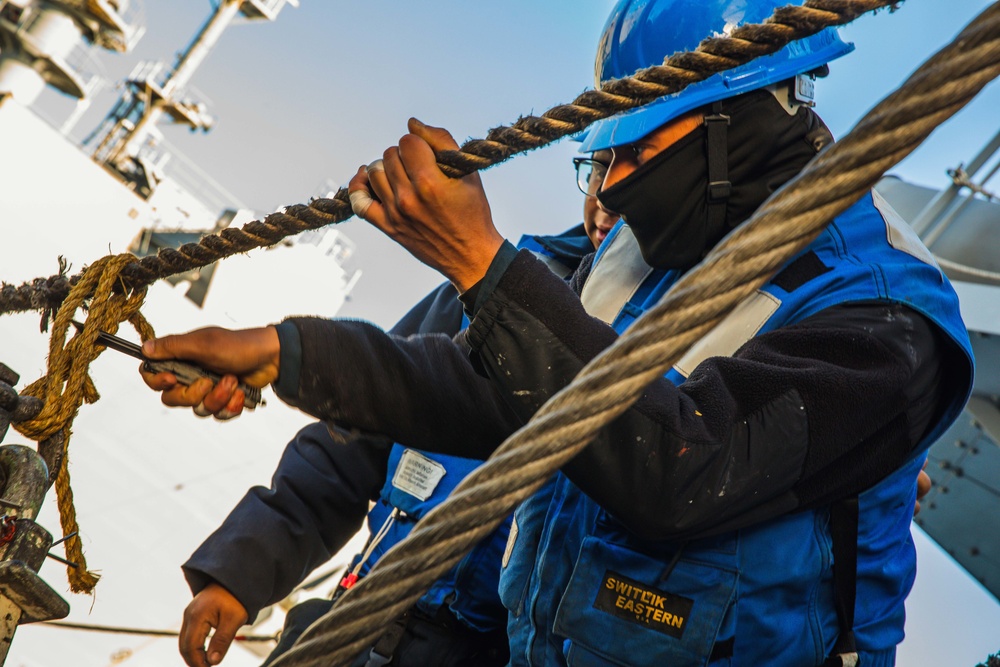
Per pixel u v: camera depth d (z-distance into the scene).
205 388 1.52
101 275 1.72
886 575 1.82
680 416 1.45
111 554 9.26
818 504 1.66
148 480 9.50
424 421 1.72
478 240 1.47
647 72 1.40
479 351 1.48
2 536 1.37
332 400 1.63
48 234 9.81
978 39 0.92
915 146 0.94
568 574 1.80
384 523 2.92
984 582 4.72
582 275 2.45
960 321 1.80
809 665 1.70
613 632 1.69
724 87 1.93
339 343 1.63
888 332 1.63
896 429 1.66
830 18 1.32
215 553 2.68
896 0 1.31
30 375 9.21
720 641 1.66
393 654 2.49
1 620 1.30
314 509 2.85
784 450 1.49
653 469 1.43
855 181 0.94
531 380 1.44
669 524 1.46
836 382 1.52
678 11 2.17
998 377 4.48
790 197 0.96
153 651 9.25
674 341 0.97
